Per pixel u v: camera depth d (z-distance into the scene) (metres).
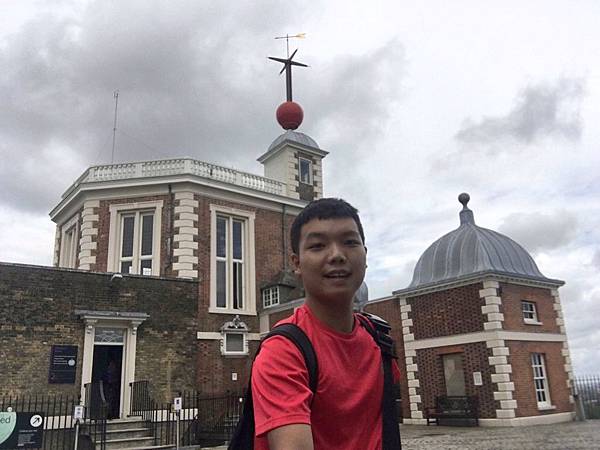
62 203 22.89
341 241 1.64
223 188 21.77
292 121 29.75
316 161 27.89
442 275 20.84
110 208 20.80
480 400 17.95
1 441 11.75
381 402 1.63
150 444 13.97
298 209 24.41
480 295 18.64
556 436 13.75
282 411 1.33
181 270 19.86
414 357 20.45
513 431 15.48
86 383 14.65
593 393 21.56
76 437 12.19
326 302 1.61
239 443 1.48
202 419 17.94
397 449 1.60
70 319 15.05
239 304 21.84
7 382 13.76
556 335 20.06
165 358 16.47
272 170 27.66
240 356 20.38
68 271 15.37
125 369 15.80
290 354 1.46
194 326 17.28
